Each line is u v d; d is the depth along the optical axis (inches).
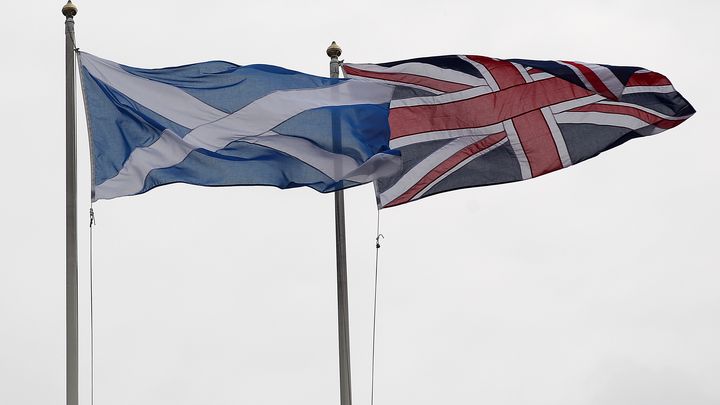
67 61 1020.5
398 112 1095.6
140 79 1051.9
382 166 1078.4
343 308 1048.2
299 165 1062.4
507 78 1119.0
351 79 1100.5
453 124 1103.0
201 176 1039.0
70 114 1009.5
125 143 1027.3
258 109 1066.1
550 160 1106.1
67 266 968.9
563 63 1122.7
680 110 1131.9
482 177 1093.8
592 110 1120.8
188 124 1049.5
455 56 1115.3
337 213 1067.3
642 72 1127.6
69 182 991.0
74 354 952.3
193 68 1066.7
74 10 1027.9
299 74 1090.7
